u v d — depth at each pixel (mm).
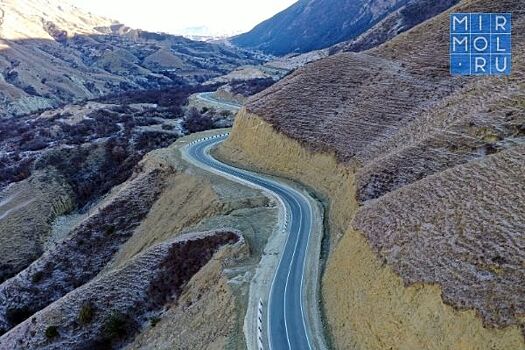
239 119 61594
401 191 28266
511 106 33562
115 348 35094
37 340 36938
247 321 27781
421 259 21797
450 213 23500
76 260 53344
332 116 50906
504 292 17594
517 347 15828
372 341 21812
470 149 32344
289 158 50250
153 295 36875
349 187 37625
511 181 23359
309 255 34594
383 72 54562
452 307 18516
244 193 46719
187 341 29859
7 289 52375
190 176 55062
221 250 36344
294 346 25281
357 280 25062
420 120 41938
